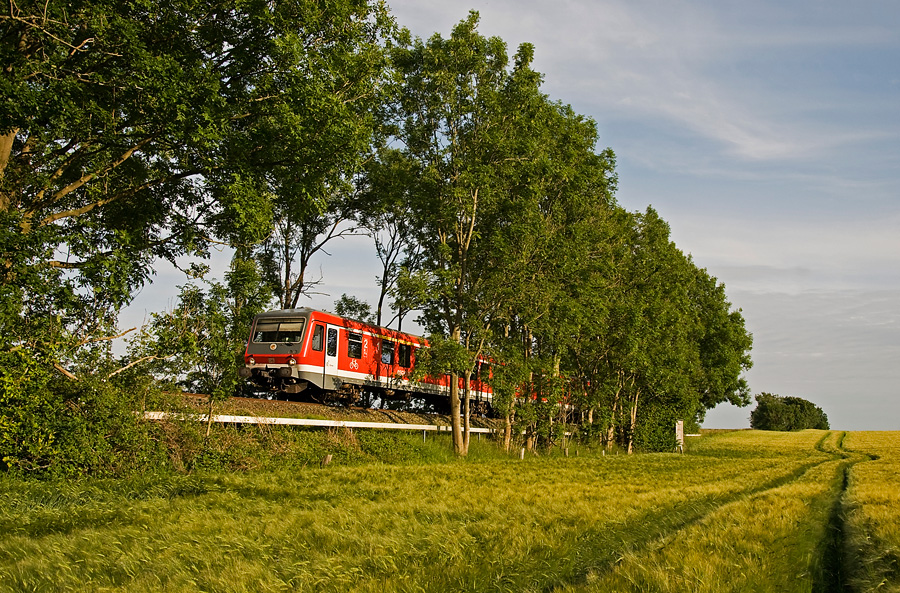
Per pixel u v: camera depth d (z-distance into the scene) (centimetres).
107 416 1598
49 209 1811
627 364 3625
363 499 1432
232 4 1733
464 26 2639
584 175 2973
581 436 4131
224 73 1812
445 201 2666
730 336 5769
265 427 2064
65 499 1295
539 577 852
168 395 1828
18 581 770
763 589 758
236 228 1872
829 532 1171
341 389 2678
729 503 1482
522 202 2592
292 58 1703
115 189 1911
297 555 905
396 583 792
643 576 777
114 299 1586
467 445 2816
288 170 1834
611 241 3438
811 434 9031
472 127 2684
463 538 1017
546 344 3275
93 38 1552
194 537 983
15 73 1463
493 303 2794
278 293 3331
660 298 3900
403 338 3019
